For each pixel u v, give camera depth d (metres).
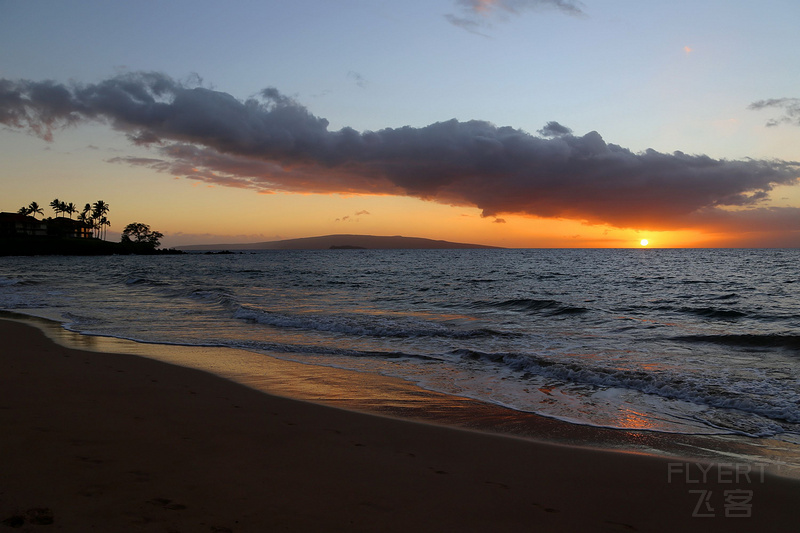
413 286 37.00
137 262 96.00
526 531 3.68
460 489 4.43
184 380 8.64
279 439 5.62
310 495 4.10
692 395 8.16
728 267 69.38
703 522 3.96
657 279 45.25
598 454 5.57
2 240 126.88
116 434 5.40
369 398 7.96
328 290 32.88
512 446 5.78
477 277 49.00
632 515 4.06
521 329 16.34
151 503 3.71
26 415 5.95
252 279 44.91
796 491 4.62
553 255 154.75
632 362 11.09
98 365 9.59
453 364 10.69
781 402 7.70
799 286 36.69
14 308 20.28
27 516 3.37
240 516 3.60
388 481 4.53
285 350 12.03
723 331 16.20
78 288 31.02
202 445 5.22
